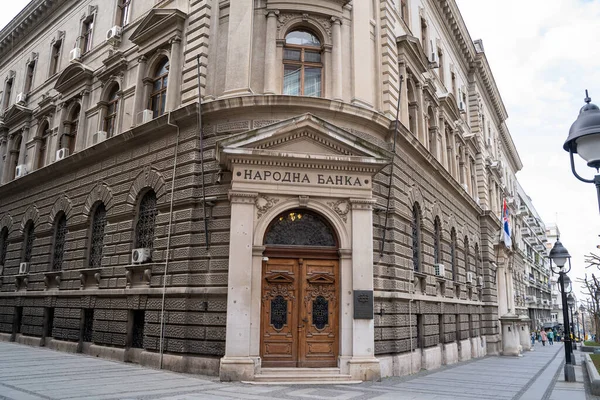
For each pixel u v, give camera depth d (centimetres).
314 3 1641
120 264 1759
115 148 1912
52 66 2680
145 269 1616
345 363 1350
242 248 1356
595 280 4231
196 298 1427
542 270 10012
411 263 1730
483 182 3266
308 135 1462
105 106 2120
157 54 1859
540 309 9156
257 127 1502
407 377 1506
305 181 1434
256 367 1308
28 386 1087
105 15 2291
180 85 1714
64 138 2331
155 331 1514
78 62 2303
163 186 1636
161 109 1816
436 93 2370
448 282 2230
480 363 2220
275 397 1044
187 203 1518
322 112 1523
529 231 7388
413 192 1855
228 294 1323
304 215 1466
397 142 1725
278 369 1332
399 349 1539
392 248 1591
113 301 1750
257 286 1362
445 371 1770
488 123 3903
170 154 1650
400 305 1584
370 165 1462
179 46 1762
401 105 1825
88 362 1588
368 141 1504
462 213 2703
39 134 2584
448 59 2930
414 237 1908
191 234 1484
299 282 1421
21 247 2492
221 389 1131
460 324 2377
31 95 2783
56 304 2088
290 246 1430
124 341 1648
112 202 1891
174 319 1456
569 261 1744
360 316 1377
